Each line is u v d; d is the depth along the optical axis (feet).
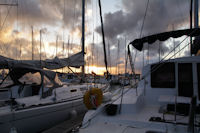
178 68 9.60
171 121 6.58
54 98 14.75
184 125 6.11
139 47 12.60
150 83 10.47
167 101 8.43
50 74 15.81
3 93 14.83
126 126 6.75
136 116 7.61
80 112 17.16
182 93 9.32
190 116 4.68
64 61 22.06
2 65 17.60
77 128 6.75
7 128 10.08
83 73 24.76
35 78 16.87
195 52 12.88
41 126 12.44
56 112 13.84
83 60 24.09
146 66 11.04
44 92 14.14
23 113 11.06
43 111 12.60
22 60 18.66
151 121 6.75
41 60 19.92
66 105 15.01
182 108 7.37
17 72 16.44
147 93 10.23
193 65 9.22
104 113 8.11
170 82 9.78
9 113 10.28
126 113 8.02
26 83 16.98
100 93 8.77
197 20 16.87
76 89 18.74
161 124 6.42
